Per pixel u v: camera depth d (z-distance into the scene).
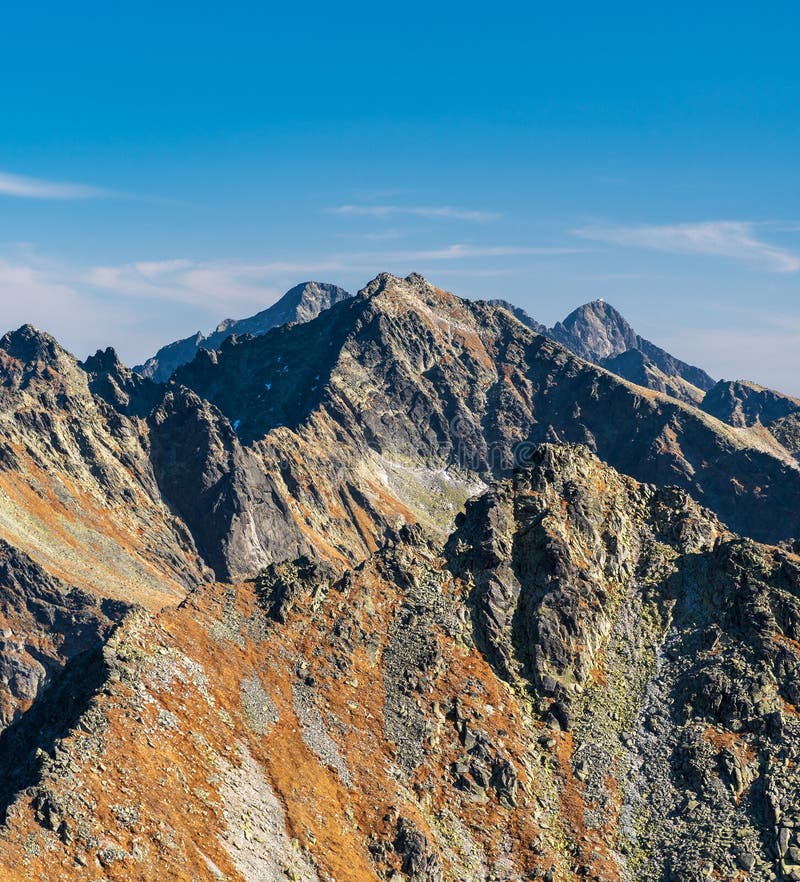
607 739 153.38
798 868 131.75
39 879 101.25
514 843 136.38
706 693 156.38
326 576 163.88
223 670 142.62
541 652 163.75
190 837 113.19
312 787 130.12
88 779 114.06
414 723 147.00
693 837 137.88
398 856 127.25
